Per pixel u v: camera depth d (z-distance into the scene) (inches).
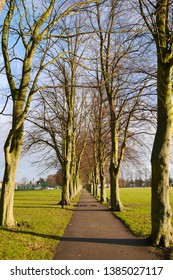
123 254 366.0
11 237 436.1
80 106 1386.6
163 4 427.2
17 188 4832.7
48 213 817.5
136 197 1942.7
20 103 548.1
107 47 875.4
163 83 441.7
